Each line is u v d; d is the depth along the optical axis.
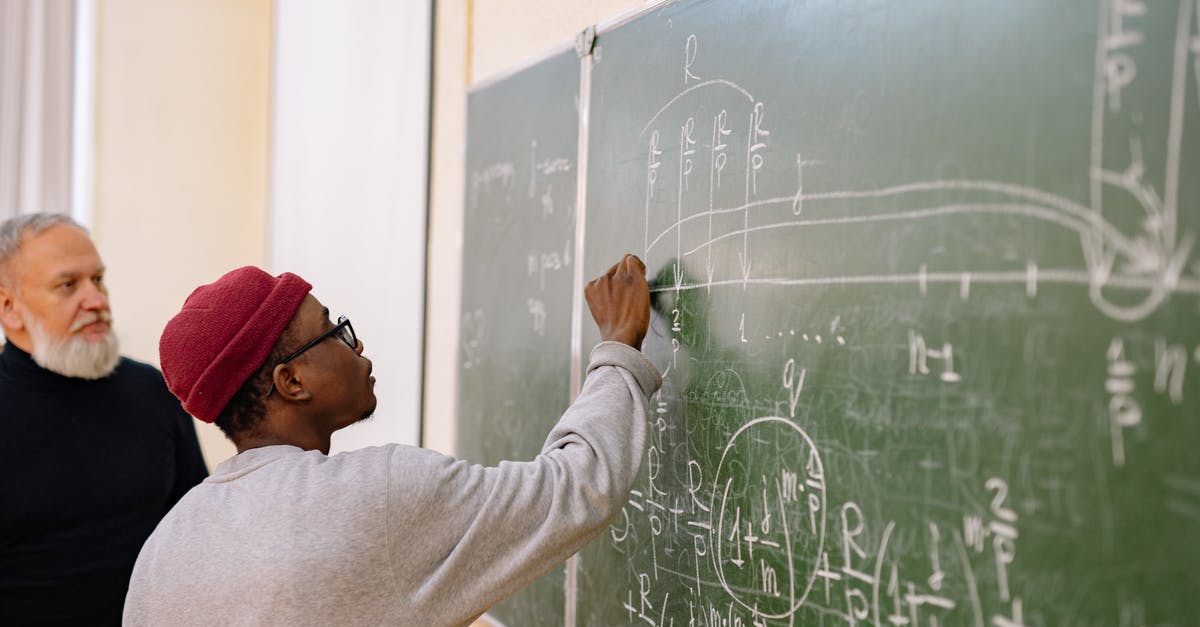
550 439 1.26
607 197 1.63
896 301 1.03
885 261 1.05
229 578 1.06
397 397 2.68
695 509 1.37
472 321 2.16
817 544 1.14
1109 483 0.82
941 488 0.98
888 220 1.04
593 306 1.46
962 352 0.95
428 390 2.51
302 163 3.50
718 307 1.33
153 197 3.83
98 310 1.79
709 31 1.37
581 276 1.71
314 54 3.40
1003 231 0.91
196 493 1.18
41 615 1.71
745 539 1.26
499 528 1.10
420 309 2.54
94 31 3.71
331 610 1.05
